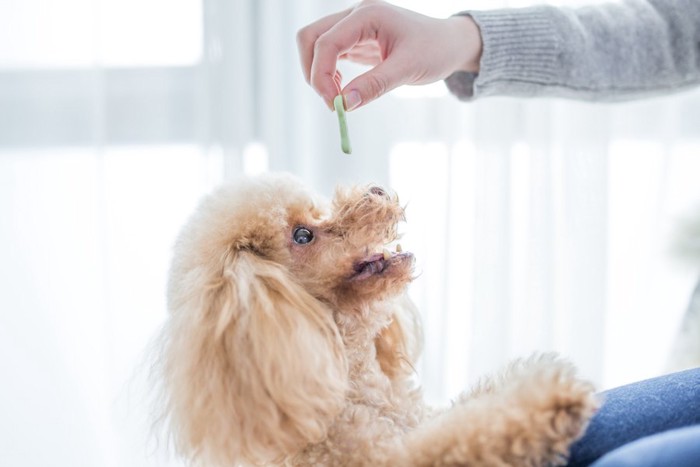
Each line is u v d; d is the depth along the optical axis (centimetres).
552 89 118
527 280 172
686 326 142
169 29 171
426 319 172
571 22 118
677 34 125
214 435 80
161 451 108
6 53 169
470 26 112
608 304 185
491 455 71
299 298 88
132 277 173
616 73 120
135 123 173
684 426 75
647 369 185
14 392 172
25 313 172
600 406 75
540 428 69
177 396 84
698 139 186
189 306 87
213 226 93
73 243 172
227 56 167
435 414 96
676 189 186
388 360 104
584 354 175
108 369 169
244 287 85
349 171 173
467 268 175
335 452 84
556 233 176
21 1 168
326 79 96
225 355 82
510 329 172
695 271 173
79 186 172
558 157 176
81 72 170
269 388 80
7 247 172
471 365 170
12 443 171
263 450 81
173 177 174
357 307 95
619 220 186
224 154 167
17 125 171
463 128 174
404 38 102
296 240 96
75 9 169
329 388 83
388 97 170
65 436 172
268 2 170
